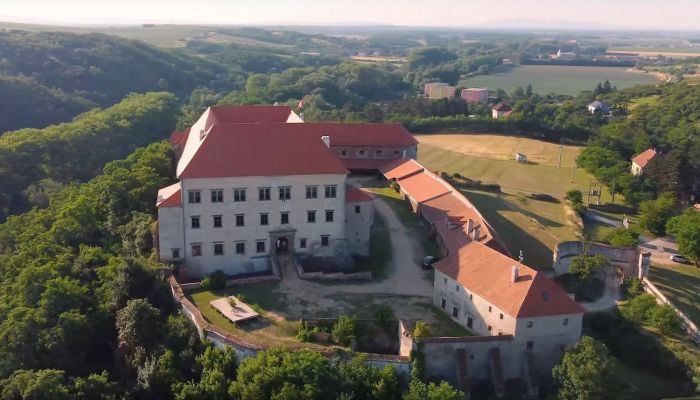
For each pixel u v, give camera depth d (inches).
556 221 4655.5
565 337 2758.4
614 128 7805.1
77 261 3388.3
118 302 2999.5
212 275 3218.5
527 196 5275.6
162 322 2842.0
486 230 3599.9
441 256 3654.0
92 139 6284.5
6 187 5344.5
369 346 2778.1
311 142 3484.3
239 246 3405.5
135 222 3634.4
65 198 4618.6
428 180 4608.8
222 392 2437.3
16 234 4165.8
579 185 5885.8
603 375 2532.0
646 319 3179.1
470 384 2659.9
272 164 3363.7
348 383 2393.0
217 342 2679.6
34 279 3070.9
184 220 3297.2
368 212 3641.7
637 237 4293.8
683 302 3442.4
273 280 3265.3
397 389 2452.0
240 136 3405.5
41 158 5797.2
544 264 3722.9
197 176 3245.6
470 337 2669.8
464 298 2925.7
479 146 7416.3
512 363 2719.0
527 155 7042.3
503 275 2866.6
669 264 4099.4
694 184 5684.1
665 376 2915.8
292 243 3481.8
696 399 2704.2
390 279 3376.0
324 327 2810.0
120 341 2810.0
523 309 2679.6
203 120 4232.3
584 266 3555.6
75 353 2787.9
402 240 3895.2
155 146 4751.5
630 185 5492.1
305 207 3452.3
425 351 2620.6
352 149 5251.0
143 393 2546.8
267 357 2460.6
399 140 5300.2
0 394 2474.2
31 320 2763.3
